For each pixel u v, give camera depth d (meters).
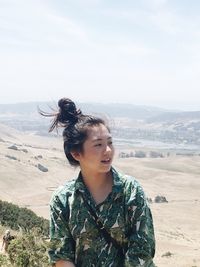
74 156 3.59
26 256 9.48
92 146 3.52
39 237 10.57
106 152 3.51
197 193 186.38
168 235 93.69
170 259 54.12
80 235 3.51
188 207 144.75
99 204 3.50
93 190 3.56
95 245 3.49
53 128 3.68
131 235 3.43
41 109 3.68
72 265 3.58
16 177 160.38
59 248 3.62
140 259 3.35
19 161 186.00
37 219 22.06
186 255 58.62
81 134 3.53
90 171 3.54
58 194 3.65
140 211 3.41
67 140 3.60
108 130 3.57
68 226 3.60
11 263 9.68
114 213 3.46
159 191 184.25
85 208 3.51
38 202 131.62
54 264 3.65
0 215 20.95
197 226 114.88
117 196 3.46
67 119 3.62
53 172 187.00
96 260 3.50
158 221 117.31
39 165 187.12
